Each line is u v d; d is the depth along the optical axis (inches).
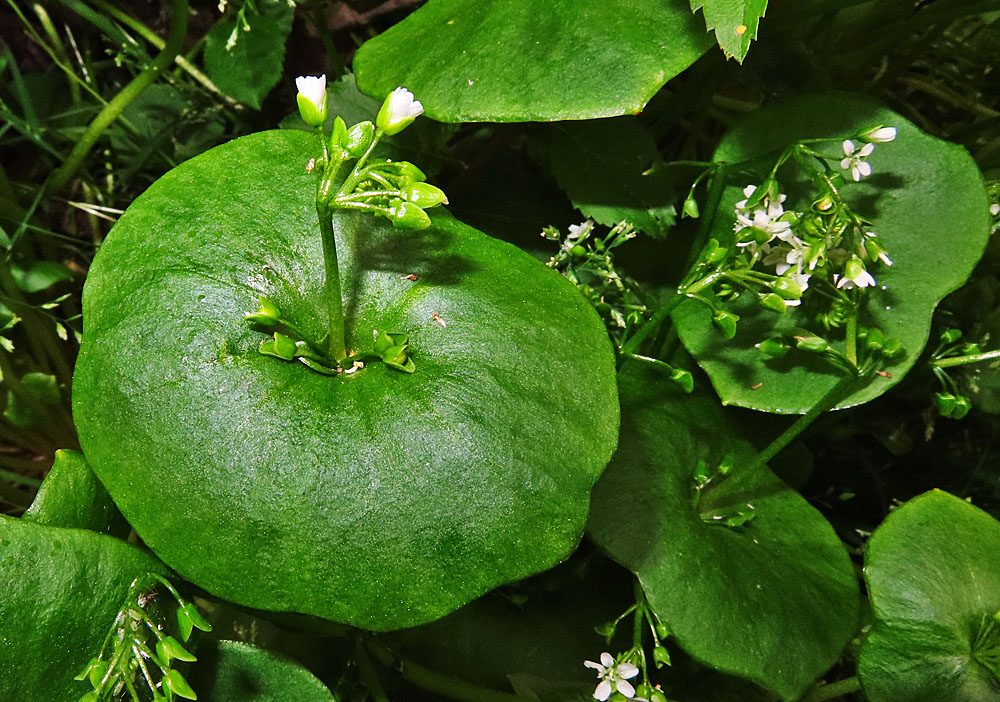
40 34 8.9
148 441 5.1
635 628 5.9
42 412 7.6
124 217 5.5
